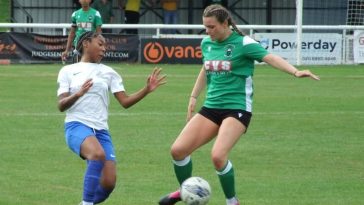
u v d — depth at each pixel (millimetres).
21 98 50688
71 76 21984
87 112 21859
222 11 22344
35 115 43062
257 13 104250
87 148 21266
